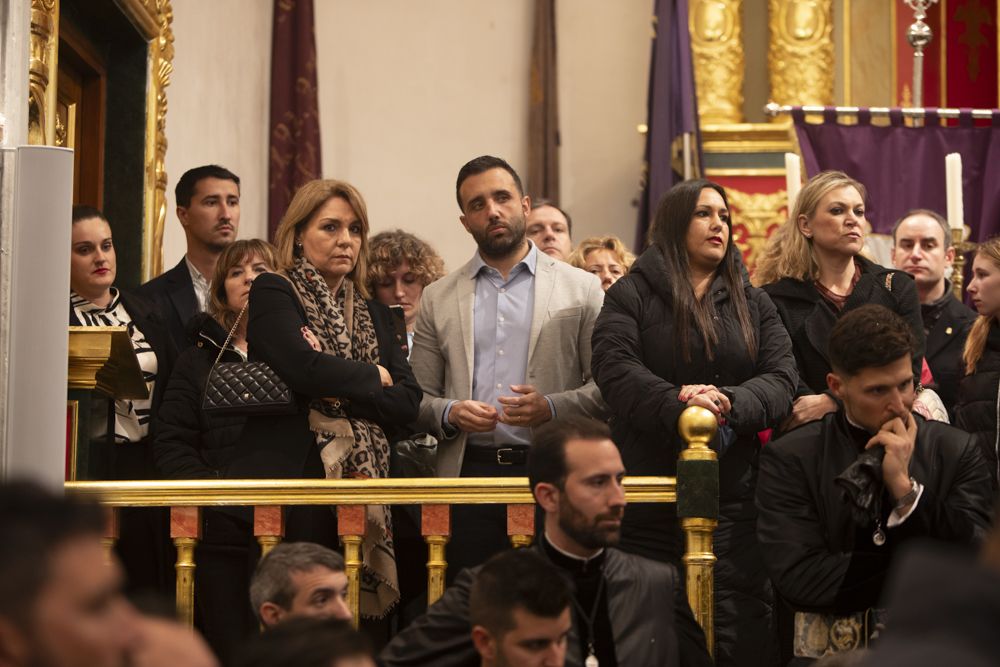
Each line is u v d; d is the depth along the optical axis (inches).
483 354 281.3
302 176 546.6
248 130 522.9
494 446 272.8
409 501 234.5
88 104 388.8
